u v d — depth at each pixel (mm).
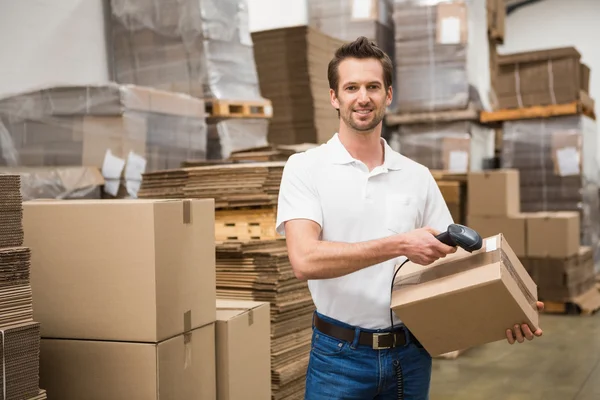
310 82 6027
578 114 7461
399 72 7492
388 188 2123
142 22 5297
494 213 7051
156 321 2217
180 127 4652
